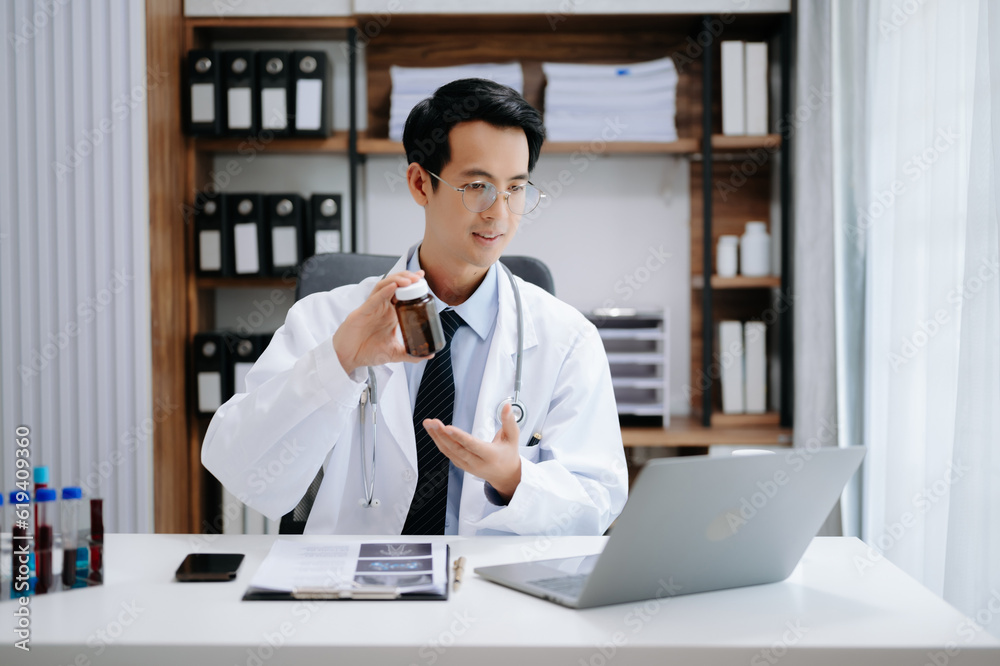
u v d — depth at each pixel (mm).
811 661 697
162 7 2240
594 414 1313
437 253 1265
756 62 2400
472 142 1132
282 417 1062
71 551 833
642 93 2412
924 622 759
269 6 2385
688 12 2377
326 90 2391
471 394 1297
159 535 1047
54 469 2150
